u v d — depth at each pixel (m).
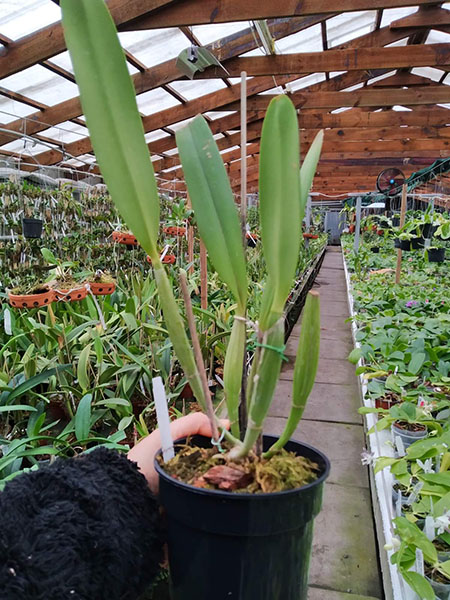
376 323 2.44
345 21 4.95
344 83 6.54
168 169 8.58
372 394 1.69
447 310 2.93
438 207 7.14
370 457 1.29
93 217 4.07
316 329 0.43
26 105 4.63
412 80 7.13
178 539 0.48
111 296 2.45
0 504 0.44
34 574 0.40
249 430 0.46
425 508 0.94
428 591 0.74
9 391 1.35
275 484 0.47
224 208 0.48
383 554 1.17
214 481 0.47
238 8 3.22
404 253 6.97
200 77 4.74
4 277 2.89
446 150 9.22
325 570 1.22
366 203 9.71
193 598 0.47
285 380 2.62
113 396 1.54
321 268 9.10
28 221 2.67
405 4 3.28
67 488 0.47
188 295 0.48
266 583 0.45
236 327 0.50
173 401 1.63
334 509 1.48
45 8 3.19
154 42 4.18
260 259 3.90
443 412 1.42
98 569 0.43
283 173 0.39
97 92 0.42
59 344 1.65
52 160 5.95
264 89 5.80
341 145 9.05
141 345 1.83
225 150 8.73
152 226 0.45
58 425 1.58
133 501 0.50
